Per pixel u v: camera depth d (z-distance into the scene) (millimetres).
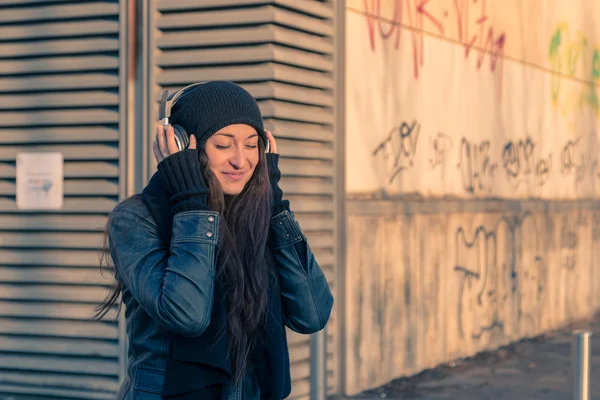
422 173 9031
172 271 2646
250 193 2852
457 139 9734
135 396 2768
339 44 7555
